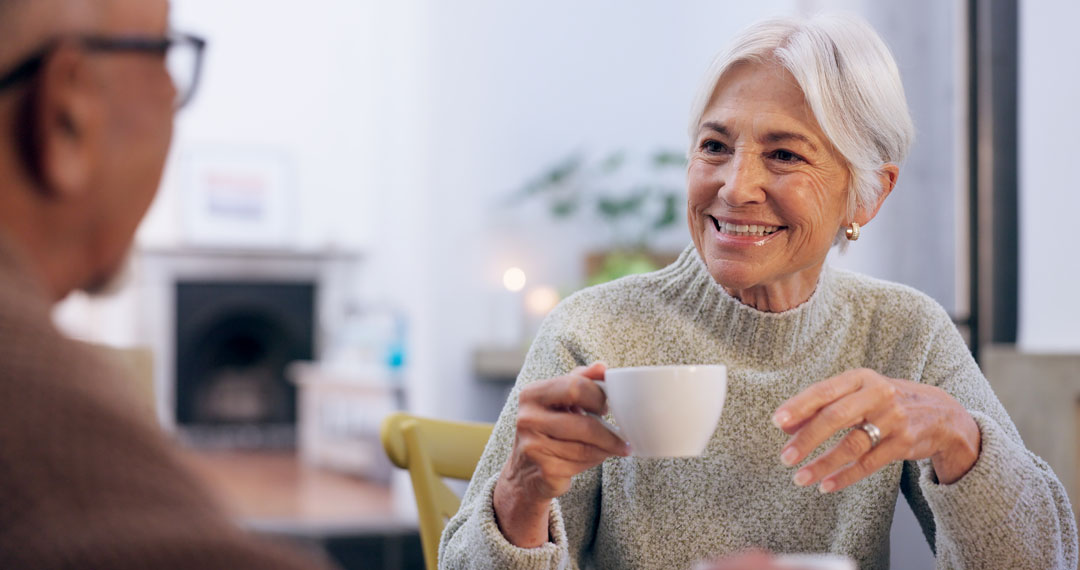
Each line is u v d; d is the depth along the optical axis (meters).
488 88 4.79
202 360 7.77
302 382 6.88
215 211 7.64
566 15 4.86
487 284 4.74
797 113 1.03
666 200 4.75
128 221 0.43
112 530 0.32
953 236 2.62
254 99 7.71
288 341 7.89
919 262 2.64
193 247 7.57
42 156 0.39
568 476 0.84
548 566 0.91
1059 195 2.47
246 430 7.95
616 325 1.18
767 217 1.04
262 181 7.71
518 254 4.78
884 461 0.81
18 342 0.35
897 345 1.18
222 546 0.33
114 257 0.44
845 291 1.20
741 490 1.12
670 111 4.91
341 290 7.88
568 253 4.82
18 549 0.31
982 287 2.58
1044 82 2.50
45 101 0.39
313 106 7.77
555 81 4.84
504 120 4.79
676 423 0.73
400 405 5.30
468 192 4.75
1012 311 2.59
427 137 4.71
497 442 1.10
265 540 0.36
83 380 0.35
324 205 7.79
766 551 1.11
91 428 0.34
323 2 7.71
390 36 6.53
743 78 1.05
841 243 1.13
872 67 1.04
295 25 7.75
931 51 2.65
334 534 4.24
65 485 0.32
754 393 1.13
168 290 7.64
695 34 4.80
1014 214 2.59
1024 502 0.92
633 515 1.12
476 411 4.68
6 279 0.37
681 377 0.72
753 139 1.04
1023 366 2.28
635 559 1.11
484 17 4.79
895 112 1.05
